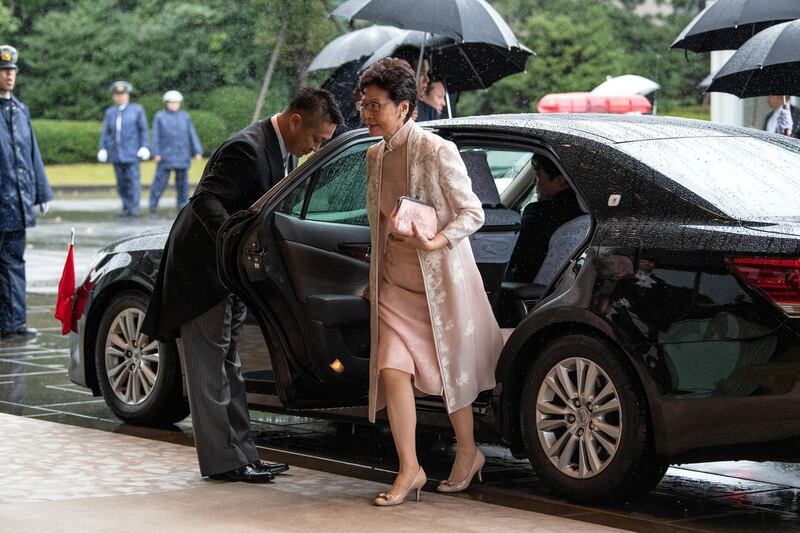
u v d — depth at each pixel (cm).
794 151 837
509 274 909
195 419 805
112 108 3856
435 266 742
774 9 1261
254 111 5822
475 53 1409
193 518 709
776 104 1450
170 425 1009
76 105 6506
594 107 2447
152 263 980
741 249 699
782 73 1251
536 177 928
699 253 713
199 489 785
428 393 753
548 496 793
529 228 901
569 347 762
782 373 684
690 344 711
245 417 826
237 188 798
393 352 744
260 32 5478
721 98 2230
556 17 4916
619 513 753
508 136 819
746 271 694
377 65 746
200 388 803
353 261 852
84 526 682
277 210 833
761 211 737
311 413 895
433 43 1383
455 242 730
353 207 888
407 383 749
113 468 844
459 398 753
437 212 744
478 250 898
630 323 729
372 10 1281
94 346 1037
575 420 763
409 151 742
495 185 927
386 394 753
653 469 754
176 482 805
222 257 777
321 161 834
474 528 698
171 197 5178
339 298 818
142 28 6291
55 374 1268
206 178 803
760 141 844
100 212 4206
